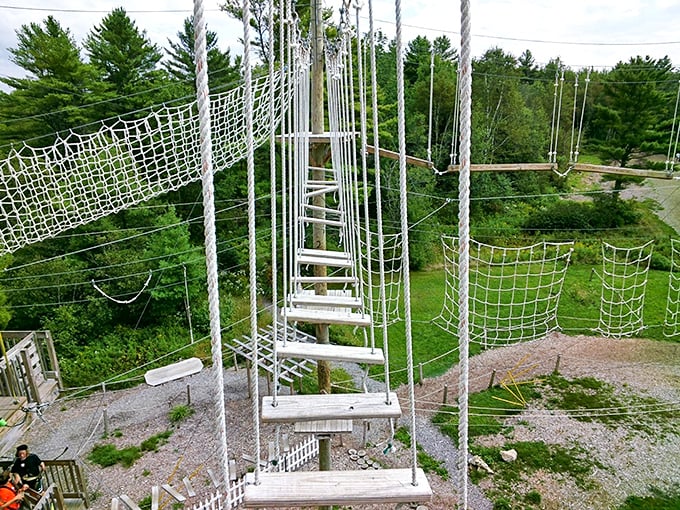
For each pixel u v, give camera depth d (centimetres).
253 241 171
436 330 1062
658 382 861
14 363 550
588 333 1065
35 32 1215
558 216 1627
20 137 1092
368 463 632
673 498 588
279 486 172
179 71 1479
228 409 762
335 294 386
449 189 1703
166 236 1048
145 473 616
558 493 593
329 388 436
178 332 1042
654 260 1432
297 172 343
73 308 1002
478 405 785
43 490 491
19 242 451
